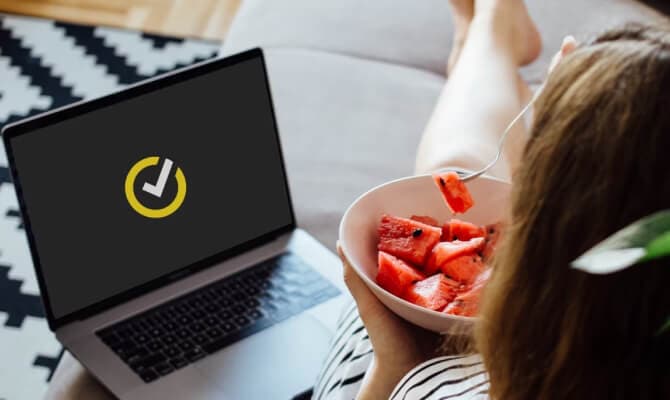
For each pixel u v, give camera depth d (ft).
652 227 1.38
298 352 3.80
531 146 1.79
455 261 2.82
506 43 4.98
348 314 3.64
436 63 5.57
